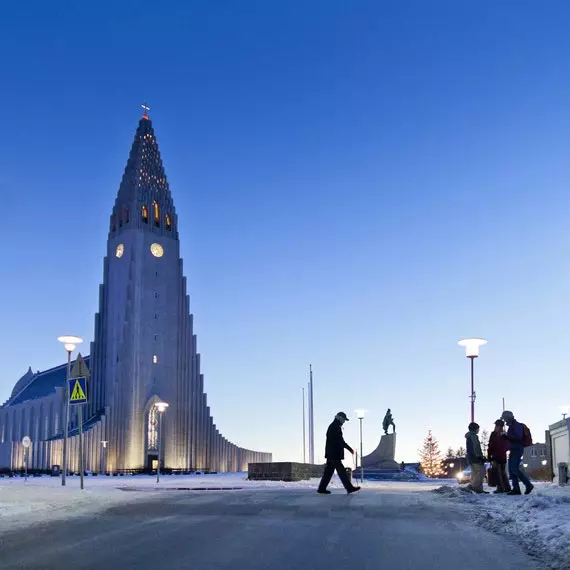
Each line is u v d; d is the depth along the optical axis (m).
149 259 108.94
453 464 137.50
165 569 8.58
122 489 26.14
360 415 53.88
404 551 9.95
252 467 43.50
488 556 9.73
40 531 11.98
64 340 32.53
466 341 27.12
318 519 13.43
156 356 106.06
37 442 98.75
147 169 113.12
